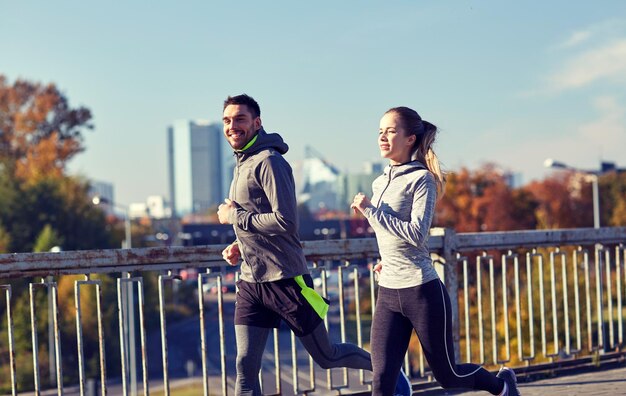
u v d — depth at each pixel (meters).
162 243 83.69
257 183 4.05
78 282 4.65
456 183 67.88
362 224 41.75
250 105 4.10
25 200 57.47
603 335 6.61
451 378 4.21
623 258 6.84
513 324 14.52
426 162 4.14
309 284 4.21
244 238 4.13
